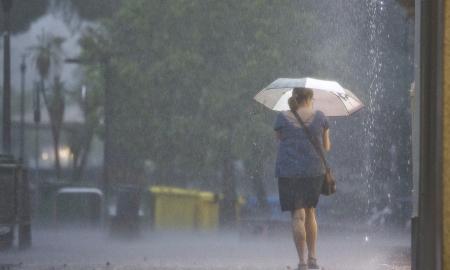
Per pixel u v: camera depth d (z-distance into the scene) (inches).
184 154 4138.8
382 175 2970.0
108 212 2869.1
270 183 3983.8
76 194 2546.8
